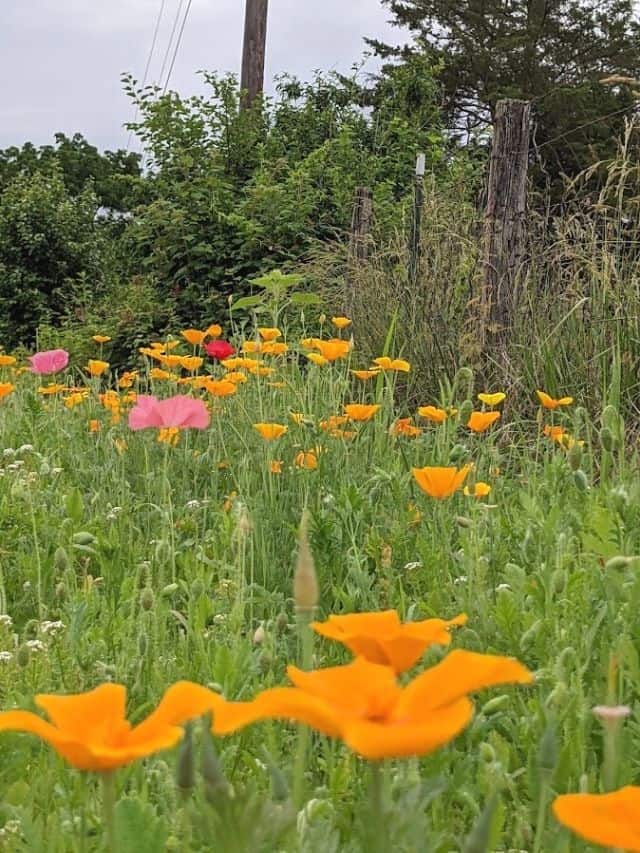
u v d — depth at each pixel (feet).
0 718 2.52
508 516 10.27
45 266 59.36
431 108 48.37
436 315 20.06
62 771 5.30
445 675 2.43
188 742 3.35
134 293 37.78
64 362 14.49
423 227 23.98
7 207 59.31
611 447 8.38
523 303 18.22
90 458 14.64
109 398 15.67
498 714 5.53
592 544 6.93
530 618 6.74
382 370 13.79
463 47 106.01
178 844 4.05
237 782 5.24
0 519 10.67
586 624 6.57
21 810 4.42
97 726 2.66
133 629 7.34
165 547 8.10
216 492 12.75
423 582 8.96
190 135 40.63
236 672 6.08
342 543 10.02
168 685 6.52
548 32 104.06
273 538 10.83
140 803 3.70
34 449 13.37
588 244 17.98
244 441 13.08
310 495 11.68
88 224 63.26
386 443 13.35
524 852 4.49
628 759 5.47
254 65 52.80
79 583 9.73
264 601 8.90
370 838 2.75
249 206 36.81
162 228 38.58
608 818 2.26
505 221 18.99
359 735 2.20
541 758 3.85
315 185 39.58
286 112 46.03
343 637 2.96
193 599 7.39
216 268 36.47
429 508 10.39
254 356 15.81
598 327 16.21
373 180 40.22
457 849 4.42
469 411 11.74
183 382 15.70
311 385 14.52
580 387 15.75
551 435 11.12
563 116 92.53
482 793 5.04
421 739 2.19
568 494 9.37
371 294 22.91
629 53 101.96
